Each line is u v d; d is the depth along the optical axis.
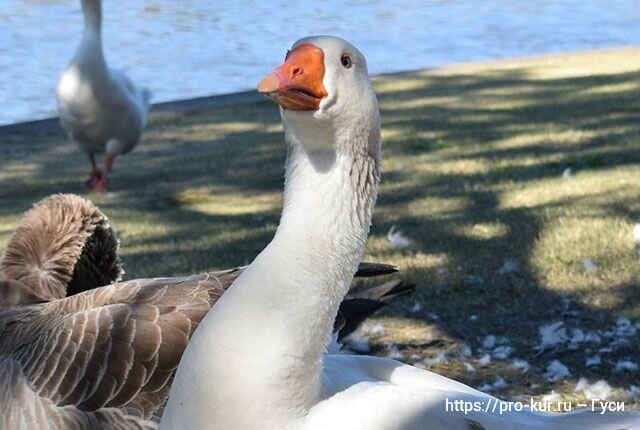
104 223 5.08
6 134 12.05
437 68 15.26
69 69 9.59
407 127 11.32
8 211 8.91
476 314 6.14
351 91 2.81
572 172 9.02
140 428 4.04
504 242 7.22
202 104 13.36
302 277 2.83
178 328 4.15
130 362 4.08
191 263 7.13
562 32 18.86
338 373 3.12
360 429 2.85
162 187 9.52
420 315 6.15
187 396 2.80
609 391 5.09
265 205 8.77
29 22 18.84
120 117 9.59
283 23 19.19
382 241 7.38
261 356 2.76
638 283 6.41
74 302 4.41
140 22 19.09
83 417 4.05
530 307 6.20
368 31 18.73
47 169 10.50
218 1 21.31
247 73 15.31
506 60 15.77
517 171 9.19
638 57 15.38
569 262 6.77
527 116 11.59
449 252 7.10
